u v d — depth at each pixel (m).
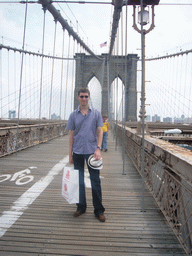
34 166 5.02
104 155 6.93
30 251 1.81
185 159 1.71
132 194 3.27
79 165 2.36
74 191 2.35
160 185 2.66
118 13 8.51
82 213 2.49
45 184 3.66
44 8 7.95
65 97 16.03
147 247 1.90
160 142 2.91
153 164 3.13
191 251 1.70
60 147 8.36
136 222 2.34
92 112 2.36
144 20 4.02
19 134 7.32
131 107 37.06
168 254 1.81
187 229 1.83
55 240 1.97
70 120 2.37
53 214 2.49
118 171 4.80
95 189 2.33
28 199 2.95
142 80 2.71
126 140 7.21
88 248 1.87
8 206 2.70
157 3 3.99
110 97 20.16
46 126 10.48
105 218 2.39
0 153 6.04
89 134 2.32
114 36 11.74
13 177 4.06
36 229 2.15
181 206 2.04
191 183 1.65
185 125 18.34
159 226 2.26
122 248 1.88
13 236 2.02
